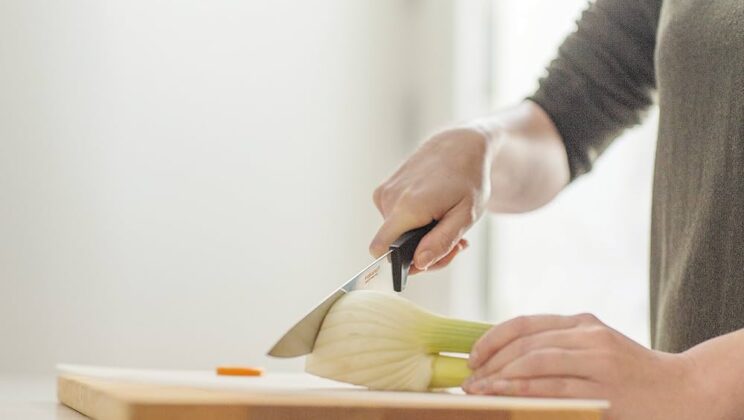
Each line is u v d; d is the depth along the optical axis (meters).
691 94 0.96
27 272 1.96
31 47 1.97
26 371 1.95
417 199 0.91
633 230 2.04
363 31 2.35
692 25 0.96
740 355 0.68
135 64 2.08
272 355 0.72
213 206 2.15
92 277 2.02
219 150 2.16
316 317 0.75
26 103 1.97
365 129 2.34
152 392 0.61
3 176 1.94
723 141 0.92
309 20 2.28
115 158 2.05
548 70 1.20
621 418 0.65
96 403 0.66
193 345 2.11
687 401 0.66
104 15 2.04
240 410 0.56
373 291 0.78
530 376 0.66
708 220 0.93
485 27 2.35
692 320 0.93
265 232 2.21
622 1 1.16
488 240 2.31
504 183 1.09
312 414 0.57
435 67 2.34
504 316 2.28
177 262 2.11
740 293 0.90
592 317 0.71
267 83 2.22
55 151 1.99
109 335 2.03
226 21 2.18
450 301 2.27
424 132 2.36
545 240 2.21
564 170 1.19
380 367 0.74
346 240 2.31
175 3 2.12
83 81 2.02
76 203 2.01
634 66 1.16
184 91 2.13
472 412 0.60
